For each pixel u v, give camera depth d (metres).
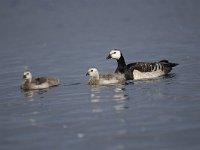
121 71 29.22
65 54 40.78
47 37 52.75
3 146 19.00
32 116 22.61
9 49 45.75
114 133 19.64
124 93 25.52
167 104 22.95
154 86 26.61
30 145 18.92
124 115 21.75
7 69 35.59
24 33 56.88
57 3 82.25
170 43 43.16
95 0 83.44
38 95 26.44
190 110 21.84
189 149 17.75
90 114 22.25
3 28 62.28
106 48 42.75
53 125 21.09
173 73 29.80
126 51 40.69
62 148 18.44
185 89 25.53
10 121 22.06
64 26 61.00
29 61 38.50
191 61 33.81
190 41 43.41
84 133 19.84
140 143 18.50
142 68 28.80
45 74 32.66
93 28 57.91
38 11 75.94
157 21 59.66
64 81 29.70
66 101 24.80
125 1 80.31
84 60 37.22
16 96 26.61
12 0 86.56
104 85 27.69
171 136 18.97
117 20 63.28
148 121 20.73
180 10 67.38
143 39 46.91
